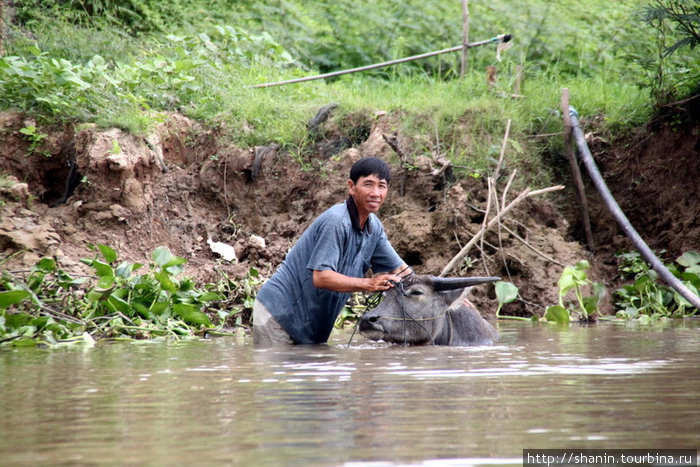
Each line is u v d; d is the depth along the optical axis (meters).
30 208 27.03
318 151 30.98
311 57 45.22
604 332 21.05
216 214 30.11
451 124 30.92
